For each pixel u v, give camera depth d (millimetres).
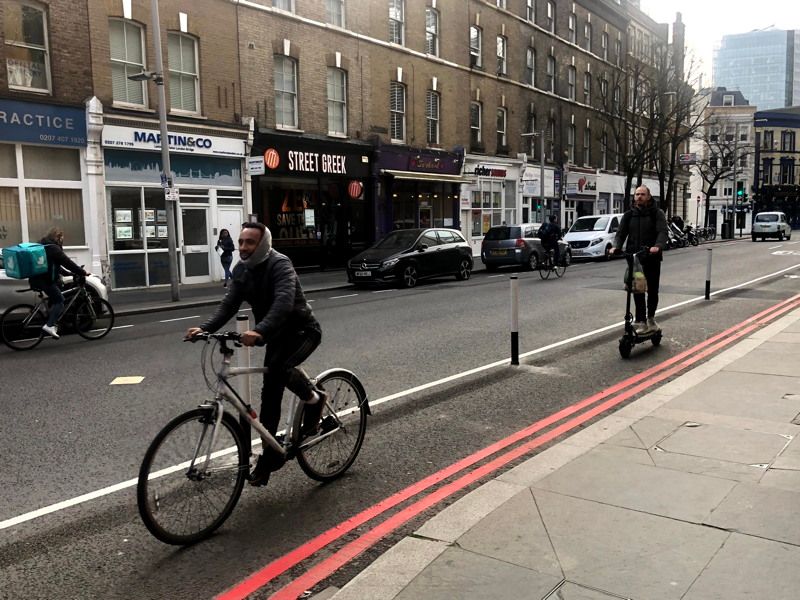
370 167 24453
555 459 4609
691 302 12977
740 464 4379
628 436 5031
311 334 4375
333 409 4684
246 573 3469
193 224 19047
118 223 17344
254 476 4176
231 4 19359
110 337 10820
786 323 9672
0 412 6398
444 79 28094
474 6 29750
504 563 3209
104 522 4078
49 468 4945
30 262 9570
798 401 5781
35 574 3471
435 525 3664
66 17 15867
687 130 41875
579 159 38938
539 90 34594
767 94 146750
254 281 4215
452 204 29172
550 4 35781
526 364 8109
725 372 6898
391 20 25500
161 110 14984
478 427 5762
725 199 69812
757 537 3367
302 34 21531
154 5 14742
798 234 57656
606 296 14391
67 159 16312
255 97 20172
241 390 4750
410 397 6711
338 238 23609
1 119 14883
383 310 12945
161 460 3664
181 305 14680
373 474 4766
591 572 3094
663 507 3764
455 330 10477
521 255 22562
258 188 20594
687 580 2990
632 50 44812
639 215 8398
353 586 3068
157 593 3279
